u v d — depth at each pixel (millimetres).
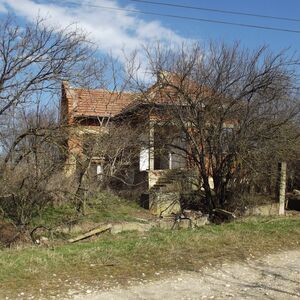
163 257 9094
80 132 15539
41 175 14359
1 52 13406
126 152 18516
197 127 17109
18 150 14062
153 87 17531
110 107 20406
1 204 14328
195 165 18766
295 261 9562
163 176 21125
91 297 6680
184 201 18984
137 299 6703
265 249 10484
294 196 19984
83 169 15836
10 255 8945
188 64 17016
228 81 16797
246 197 17562
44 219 15141
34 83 13859
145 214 18312
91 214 16484
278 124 16625
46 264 8070
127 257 8938
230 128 16938
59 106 15398
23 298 6457
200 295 6996
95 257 8812
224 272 8430
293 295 7098
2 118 14039
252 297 6934
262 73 16359
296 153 17891
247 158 16625
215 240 10859
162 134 18000
